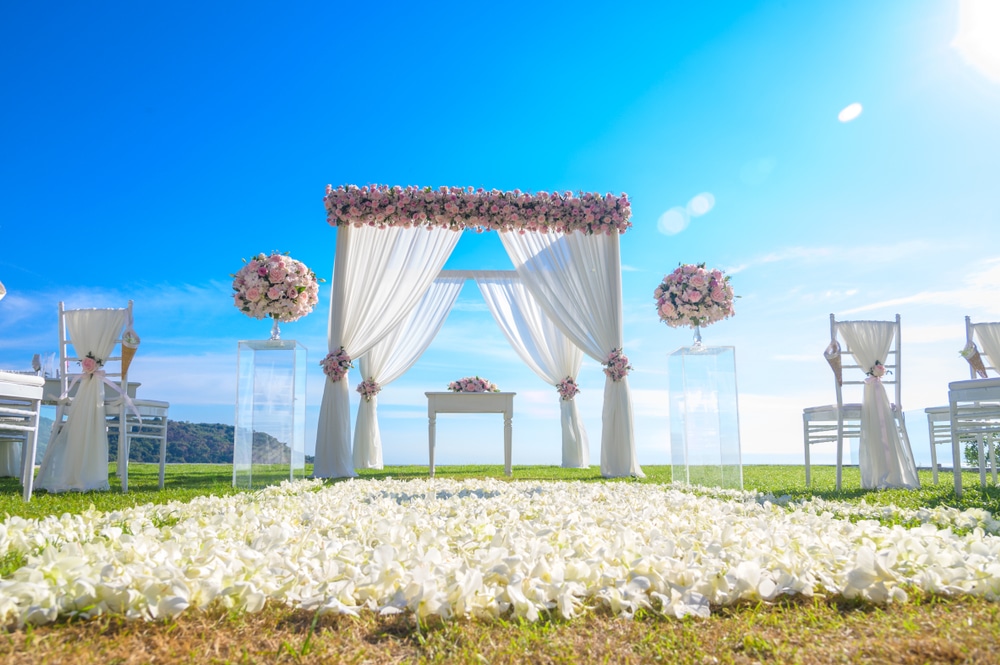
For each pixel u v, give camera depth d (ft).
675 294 18.31
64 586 4.37
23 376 11.91
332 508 9.95
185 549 5.57
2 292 11.32
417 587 4.45
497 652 3.83
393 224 22.49
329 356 21.88
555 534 6.55
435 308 29.63
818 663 3.66
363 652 3.82
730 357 16.42
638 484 16.58
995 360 16.39
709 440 16.25
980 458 16.01
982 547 5.82
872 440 15.97
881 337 16.11
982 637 3.89
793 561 5.24
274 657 3.76
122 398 15.43
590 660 3.79
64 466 15.08
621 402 21.91
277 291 17.37
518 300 29.89
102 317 15.60
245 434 16.60
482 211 22.59
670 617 4.51
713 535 6.81
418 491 14.10
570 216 22.89
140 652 3.73
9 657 3.59
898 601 4.71
